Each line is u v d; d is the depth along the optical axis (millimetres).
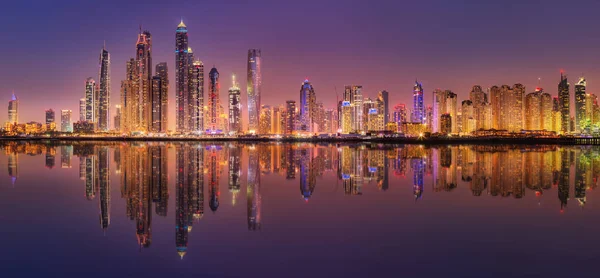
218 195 35250
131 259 18031
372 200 32719
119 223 24672
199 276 16000
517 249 19344
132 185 41406
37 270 16641
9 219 25656
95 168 60219
